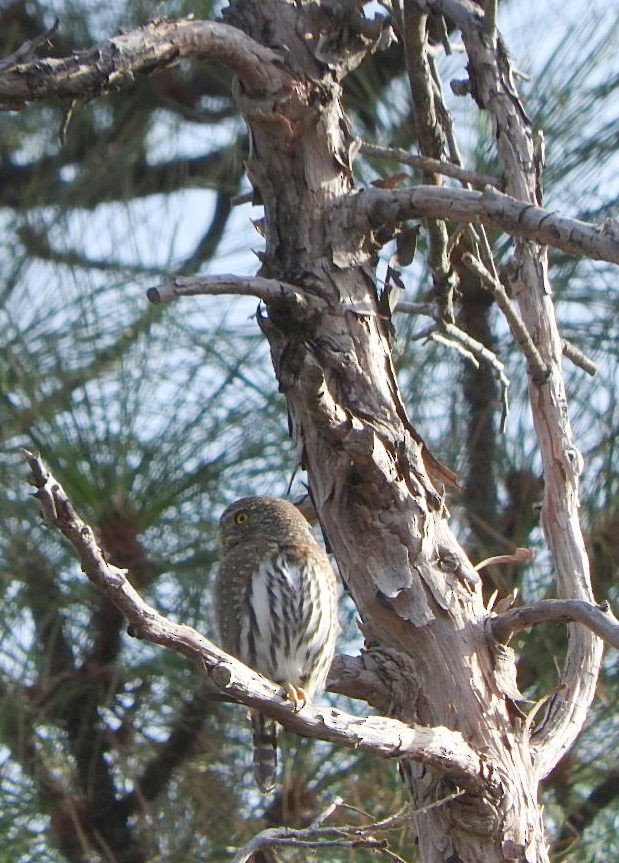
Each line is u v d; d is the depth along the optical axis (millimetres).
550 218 5590
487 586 8984
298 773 8891
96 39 11375
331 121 6422
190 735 9023
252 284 5988
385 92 9914
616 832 8766
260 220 6770
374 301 6344
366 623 6281
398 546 6137
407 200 6102
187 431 9164
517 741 6074
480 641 6129
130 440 8891
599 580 8836
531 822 6000
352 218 6320
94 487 8648
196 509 9156
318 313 6191
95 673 8859
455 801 5988
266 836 6012
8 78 5711
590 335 9508
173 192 10992
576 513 6832
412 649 6141
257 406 9547
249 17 6477
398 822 6234
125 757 8922
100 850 8789
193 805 8992
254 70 6277
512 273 7055
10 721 8781
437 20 7113
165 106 11234
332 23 6453
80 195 10695
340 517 6176
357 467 6027
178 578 8992
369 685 6172
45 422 8883
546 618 5945
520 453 9234
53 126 11273
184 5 11031
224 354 9602
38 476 4918
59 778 8984
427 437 9336
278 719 5559
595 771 8898
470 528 9062
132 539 8750
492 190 5844
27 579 8875
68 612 8977
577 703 6523
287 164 6391
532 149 6836
